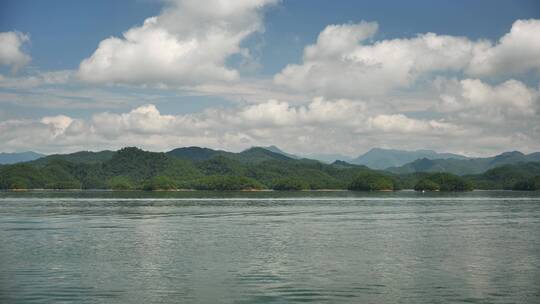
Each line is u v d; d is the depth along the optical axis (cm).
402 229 8669
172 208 15250
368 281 4419
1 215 11938
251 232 8188
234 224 9662
